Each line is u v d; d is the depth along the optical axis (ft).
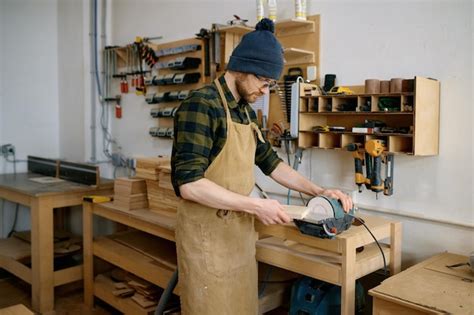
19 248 11.39
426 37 6.93
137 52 11.90
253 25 9.30
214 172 5.71
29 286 11.82
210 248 5.80
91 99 13.00
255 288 6.37
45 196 10.02
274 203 5.42
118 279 10.05
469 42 6.52
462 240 6.70
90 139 13.05
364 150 7.12
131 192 9.37
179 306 8.54
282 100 8.46
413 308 4.83
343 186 8.06
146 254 9.34
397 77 7.28
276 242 6.94
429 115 6.67
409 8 7.09
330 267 5.90
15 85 13.26
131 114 12.48
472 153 6.57
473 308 4.73
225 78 5.76
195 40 10.44
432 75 6.91
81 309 10.37
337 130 7.42
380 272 7.51
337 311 6.61
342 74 7.97
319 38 8.21
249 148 5.97
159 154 11.68
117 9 12.92
